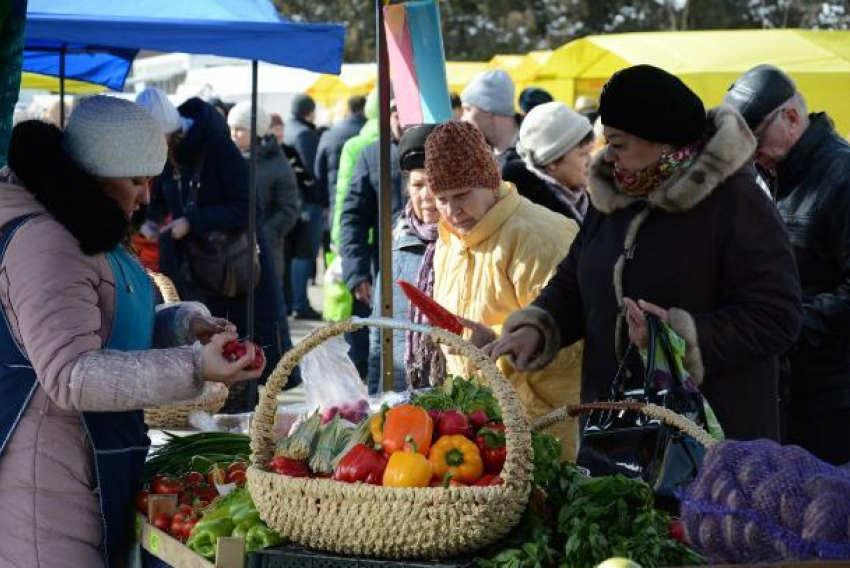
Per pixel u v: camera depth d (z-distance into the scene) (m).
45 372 2.92
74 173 3.03
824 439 4.34
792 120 4.28
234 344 3.04
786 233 3.37
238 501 3.01
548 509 2.73
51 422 3.08
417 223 5.05
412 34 4.65
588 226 3.67
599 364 3.54
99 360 2.93
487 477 2.64
